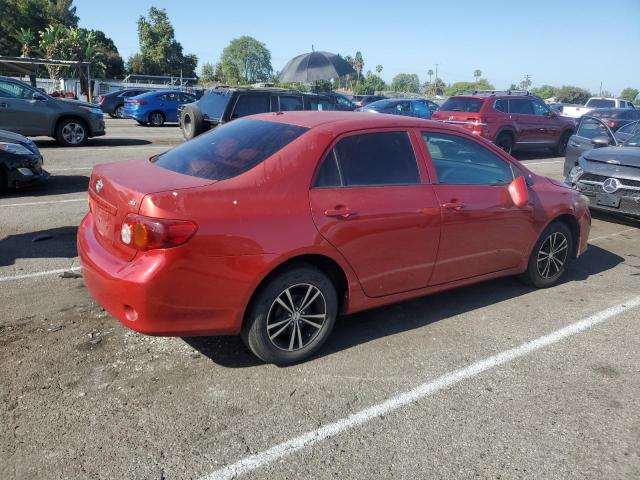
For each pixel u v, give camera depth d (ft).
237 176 11.04
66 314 13.97
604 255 21.20
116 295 10.30
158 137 56.75
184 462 8.95
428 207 13.12
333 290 12.07
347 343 13.14
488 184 14.84
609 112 58.90
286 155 11.54
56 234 20.83
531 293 16.79
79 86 118.11
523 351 13.05
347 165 12.21
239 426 9.90
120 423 9.83
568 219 17.20
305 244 11.19
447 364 12.35
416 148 13.48
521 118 49.08
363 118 13.28
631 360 12.80
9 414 9.92
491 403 10.91
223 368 11.79
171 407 10.36
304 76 55.01
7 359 11.73
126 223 10.31
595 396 11.28
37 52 177.68
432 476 8.87
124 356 12.09
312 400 10.78
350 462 9.11
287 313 11.64
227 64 396.57
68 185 29.99
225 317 10.79
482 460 9.29
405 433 9.91
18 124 42.45
